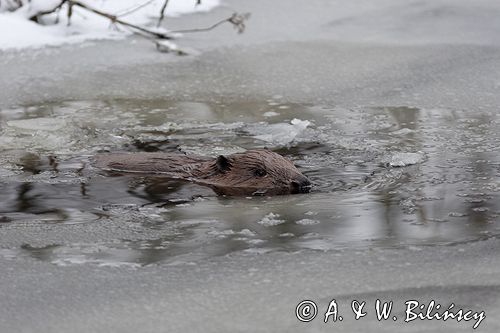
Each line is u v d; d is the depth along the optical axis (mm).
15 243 15891
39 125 23625
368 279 14211
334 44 31094
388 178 19344
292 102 25969
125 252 15422
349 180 19266
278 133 22891
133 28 31969
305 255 15133
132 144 22344
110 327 12891
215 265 14828
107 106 25531
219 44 30953
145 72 28469
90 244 15820
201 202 18109
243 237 15969
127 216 17266
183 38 31469
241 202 18031
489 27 32875
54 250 15562
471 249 15266
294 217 16938
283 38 31688
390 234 15984
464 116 24406
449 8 35000
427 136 22625
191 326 12867
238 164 19344
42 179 19688
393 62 29281
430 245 15438
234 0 35938
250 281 14234
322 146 21922
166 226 16641
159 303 13570
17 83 27312
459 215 16906
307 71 28578
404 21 33562
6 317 13234
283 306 13383
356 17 34062
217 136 22922
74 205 17984
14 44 30266
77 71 28391
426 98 26078
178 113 24938
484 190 18422
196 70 28719
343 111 25047
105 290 14000
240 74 28391
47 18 32438
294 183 18656
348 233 16062
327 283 14109
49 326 12961
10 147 21953
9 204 18062
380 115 24594
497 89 26750
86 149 21922
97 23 32500
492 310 13133
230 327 12797
